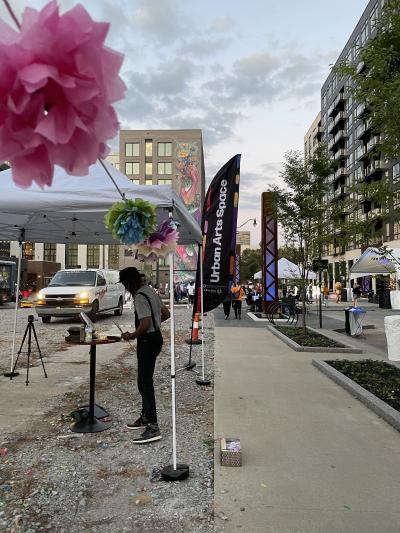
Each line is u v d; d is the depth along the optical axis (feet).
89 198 17.42
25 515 10.04
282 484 11.32
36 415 17.75
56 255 253.44
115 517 9.96
